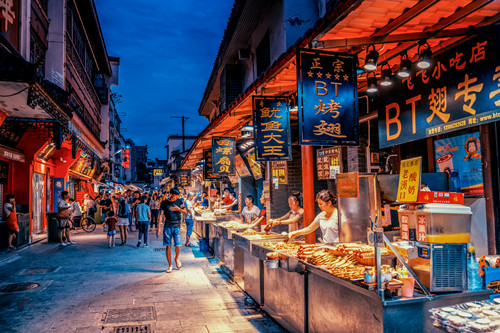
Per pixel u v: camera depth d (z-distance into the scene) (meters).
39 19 11.58
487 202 3.98
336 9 3.21
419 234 2.92
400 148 6.83
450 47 3.95
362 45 3.81
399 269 2.97
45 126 9.21
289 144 6.61
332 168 8.41
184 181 26.97
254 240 5.48
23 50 8.70
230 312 5.29
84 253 10.80
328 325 3.50
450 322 2.31
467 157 5.29
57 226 13.45
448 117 3.98
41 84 6.52
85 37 18.80
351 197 4.11
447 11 3.30
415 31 3.72
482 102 3.57
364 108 7.25
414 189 2.93
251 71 14.53
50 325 4.79
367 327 2.87
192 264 8.97
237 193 15.69
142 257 10.05
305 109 4.04
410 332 2.72
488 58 3.51
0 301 5.89
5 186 12.25
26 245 12.26
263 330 4.58
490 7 3.19
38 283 7.09
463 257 2.84
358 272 3.12
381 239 2.72
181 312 5.29
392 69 4.88
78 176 21.91
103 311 5.34
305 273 3.94
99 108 25.70
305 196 6.69
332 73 4.14
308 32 3.78
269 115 6.58
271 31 11.71
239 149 11.96
